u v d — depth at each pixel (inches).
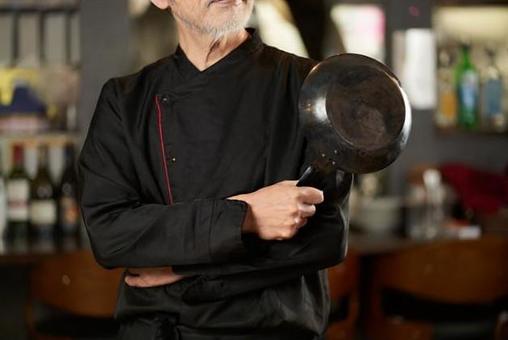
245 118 84.9
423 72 201.5
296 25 201.3
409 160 202.5
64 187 191.0
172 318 85.6
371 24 202.8
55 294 163.9
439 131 203.6
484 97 207.6
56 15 192.9
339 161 75.0
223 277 82.7
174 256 81.4
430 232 189.0
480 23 210.2
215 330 84.1
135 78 89.7
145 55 194.1
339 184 82.4
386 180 203.0
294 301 83.5
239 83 85.7
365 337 193.0
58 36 192.5
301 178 79.0
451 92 206.7
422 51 201.0
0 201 188.7
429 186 190.4
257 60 86.9
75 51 192.9
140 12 193.6
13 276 194.1
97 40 191.5
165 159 86.4
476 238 170.7
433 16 202.5
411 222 189.9
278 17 200.5
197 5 83.3
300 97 76.3
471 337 177.8
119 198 86.4
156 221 82.1
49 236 190.1
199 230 80.1
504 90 210.2
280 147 84.0
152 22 194.1
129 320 88.5
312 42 201.6
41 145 193.3
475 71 206.7
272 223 79.1
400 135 75.0
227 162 84.4
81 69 190.9
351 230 197.2
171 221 81.6
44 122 193.0
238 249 79.4
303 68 86.2
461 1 203.8
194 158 85.4
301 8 201.3
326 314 87.4
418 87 201.5
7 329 194.5
